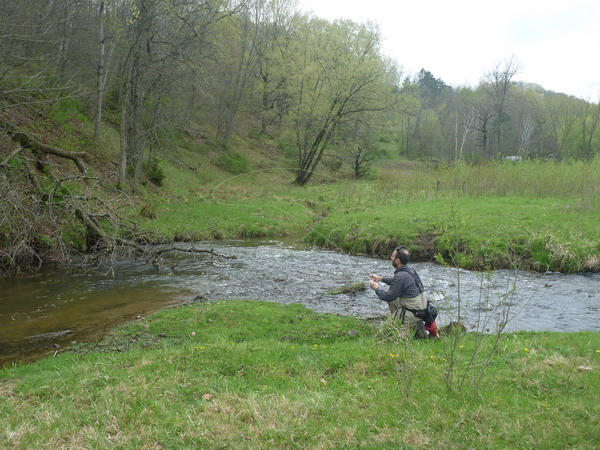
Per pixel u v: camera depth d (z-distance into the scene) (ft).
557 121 202.80
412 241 49.98
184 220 67.51
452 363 16.19
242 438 12.91
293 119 115.24
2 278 39.01
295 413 14.21
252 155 134.41
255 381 17.12
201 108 122.52
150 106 80.48
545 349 20.33
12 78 49.93
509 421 13.37
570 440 12.29
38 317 29.50
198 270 43.45
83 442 12.82
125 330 26.14
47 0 59.93
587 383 15.93
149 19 63.72
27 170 44.14
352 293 35.58
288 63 120.26
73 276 40.45
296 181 113.09
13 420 14.35
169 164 98.07
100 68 75.61
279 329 25.70
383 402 14.85
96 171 68.69
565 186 68.39
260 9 149.79
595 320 28.37
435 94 317.22
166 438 12.91
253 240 63.77
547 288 36.24
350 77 103.30
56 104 68.80
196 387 16.35
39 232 42.96
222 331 25.35
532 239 45.16
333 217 67.67
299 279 40.11
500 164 80.74
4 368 21.21
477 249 44.83
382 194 79.87
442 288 36.40
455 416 13.79
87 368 19.45
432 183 81.46
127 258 47.88
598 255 42.22
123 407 14.80
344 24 108.78
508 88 208.33
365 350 19.98
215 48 73.97
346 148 118.42
